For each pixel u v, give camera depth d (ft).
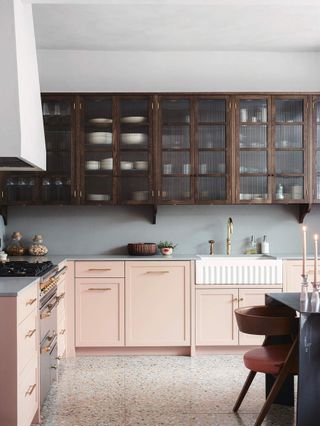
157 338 17.02
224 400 12.84
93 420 11.57
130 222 18.90
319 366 10.28
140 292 16.99
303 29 16.66
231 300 17.11
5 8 11.28
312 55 19.06
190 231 18.98
